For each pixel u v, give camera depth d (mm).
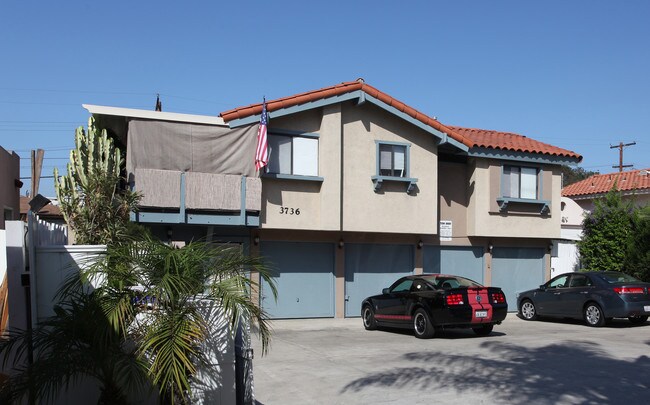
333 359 10820
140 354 5410
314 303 17609
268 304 16984
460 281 14258
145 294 5668
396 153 18109
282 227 16438
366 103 17625
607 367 9703
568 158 20734
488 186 19812
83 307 5582
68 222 12625
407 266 19109
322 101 16562
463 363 10156
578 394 7891
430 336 13359
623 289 15578
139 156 15055
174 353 5266
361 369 9812
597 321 15977
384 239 18609
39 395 5188
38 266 6215
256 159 15570
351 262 18297
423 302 13453
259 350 11906
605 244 21172
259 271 6281
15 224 6078
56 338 5441
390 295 14672
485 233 19703
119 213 13070
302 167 16719
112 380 5605
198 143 15516
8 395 5121
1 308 5957
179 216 15039
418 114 17906
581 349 11594
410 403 7574
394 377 9117
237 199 15531
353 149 17453
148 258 5789
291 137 16672
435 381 8766
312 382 8898
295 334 14484
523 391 8070
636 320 16625
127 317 5551
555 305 17234
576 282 16891
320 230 17000
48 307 6203
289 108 16141
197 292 5773
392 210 17859
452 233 19781
